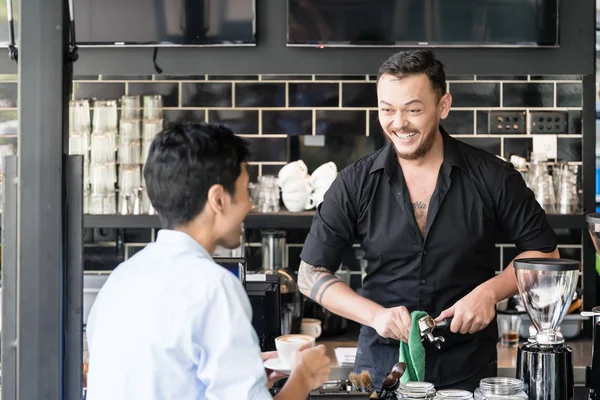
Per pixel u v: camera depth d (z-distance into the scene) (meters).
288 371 2.41
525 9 3.83
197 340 1.63
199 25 3.84
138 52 3.92
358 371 3.03
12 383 1.95
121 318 1.67
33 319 1.89
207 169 1.74
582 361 3.78
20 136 1.89
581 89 4.45
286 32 3.89
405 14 3.84
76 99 4.40
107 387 1.66
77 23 3.84
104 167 4.13
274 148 4.47
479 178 2.91
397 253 2.94
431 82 2.76
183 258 1.71
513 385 2.20
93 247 4.45
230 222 1.80
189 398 1.63
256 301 3.12
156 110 4.22
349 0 3.83
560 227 4.10
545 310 2.34
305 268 3.01
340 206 2.98
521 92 4.47
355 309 2.79
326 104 4.47
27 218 1.89
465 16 3.84
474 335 2.92
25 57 1.88
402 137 2.79
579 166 4.48
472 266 2.95
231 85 4.46
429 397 2.18
